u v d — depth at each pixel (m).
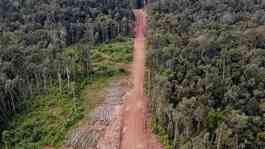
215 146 37.31
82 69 64.06
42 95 58.28
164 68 54.28
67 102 56.03
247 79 47.47
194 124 40.72
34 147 46.75
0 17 75.50
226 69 49.84
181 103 43.03
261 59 51.41
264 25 65.38
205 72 49.59
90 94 58.75
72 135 48.19
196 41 57.84
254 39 58.84
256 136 37.41
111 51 74.81
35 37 70.19
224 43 57.78
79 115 52.31
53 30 73.75
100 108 54.22
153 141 44.91
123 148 44.56
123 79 63.56
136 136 46.59
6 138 48.06
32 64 60.28
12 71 58.50
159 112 45.53
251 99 42.41
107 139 46.62
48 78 61.19
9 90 53.16
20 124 51.50
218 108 42.09
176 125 41.00
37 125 50.84
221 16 72.62
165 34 66.62
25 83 58.81
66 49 71.94
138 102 55.34
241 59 52.53
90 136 47.50
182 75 50.69
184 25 70.19
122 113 52.41
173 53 56.53
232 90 44.25
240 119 37.78
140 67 68.38
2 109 52.34
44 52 64.56
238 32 61.75
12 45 64.19
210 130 39.38
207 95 44.06
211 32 63.16
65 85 60.25
